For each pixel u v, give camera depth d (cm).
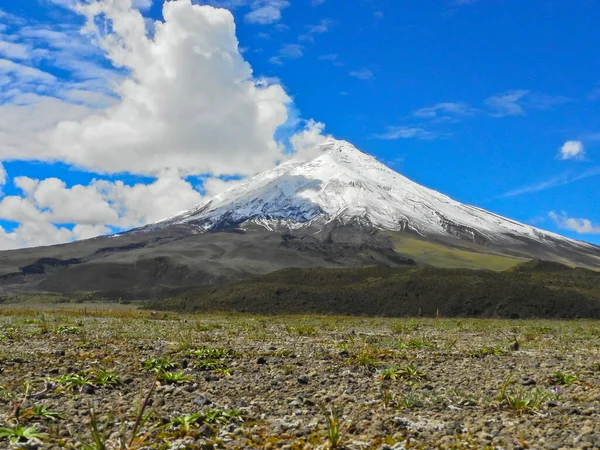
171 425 1030
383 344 2473
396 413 1168
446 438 978
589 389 1420
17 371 1560
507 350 2344
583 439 953
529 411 1178
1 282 18538
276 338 2756
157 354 1939
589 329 4053
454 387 1440
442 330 3716
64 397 1268
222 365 1716
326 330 3516
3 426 999
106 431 988
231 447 928
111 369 1608
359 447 927
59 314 5059
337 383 1497
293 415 1156
